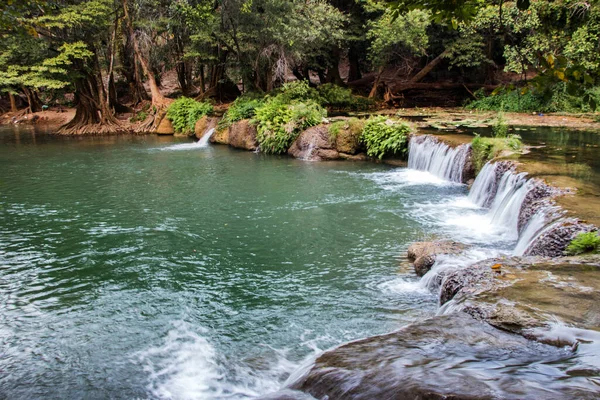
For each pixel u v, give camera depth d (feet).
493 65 102.06
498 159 42.01
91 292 26.66
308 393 11.87
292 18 88.79
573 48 67.05
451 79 115.44
